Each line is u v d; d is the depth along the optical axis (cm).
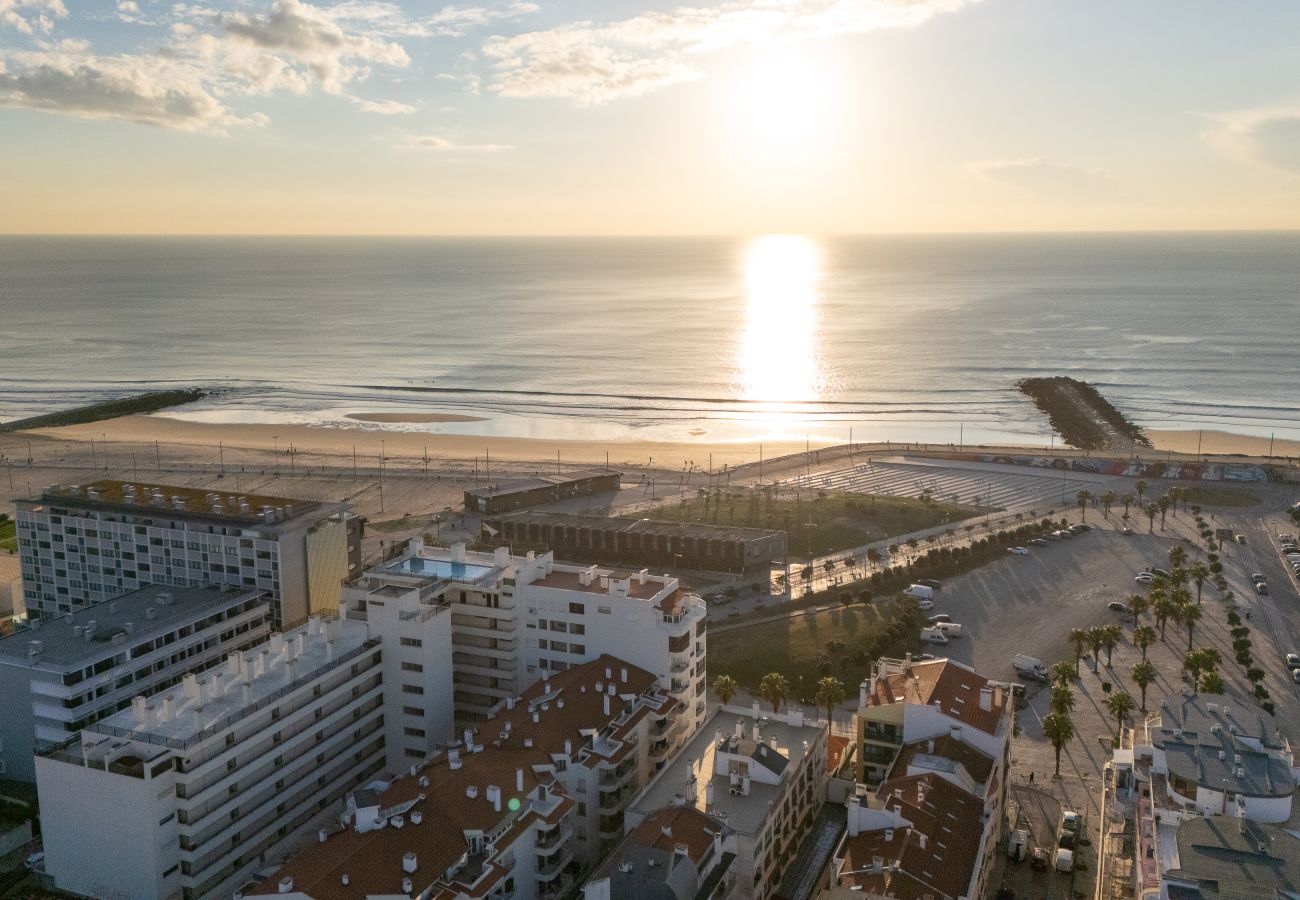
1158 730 11338
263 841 12012
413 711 13950
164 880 10981
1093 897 11581
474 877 9838
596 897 9438
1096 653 17988
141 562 18500
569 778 11912
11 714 14388
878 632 19325
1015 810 13512
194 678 12012
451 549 16000
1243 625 19938
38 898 11262
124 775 10800
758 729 13050
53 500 19038
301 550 17850
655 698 13462
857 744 13225
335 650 13600
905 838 10125
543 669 14838
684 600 14600
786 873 11881
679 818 10475
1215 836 9194
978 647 19138
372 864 9612
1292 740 15312
